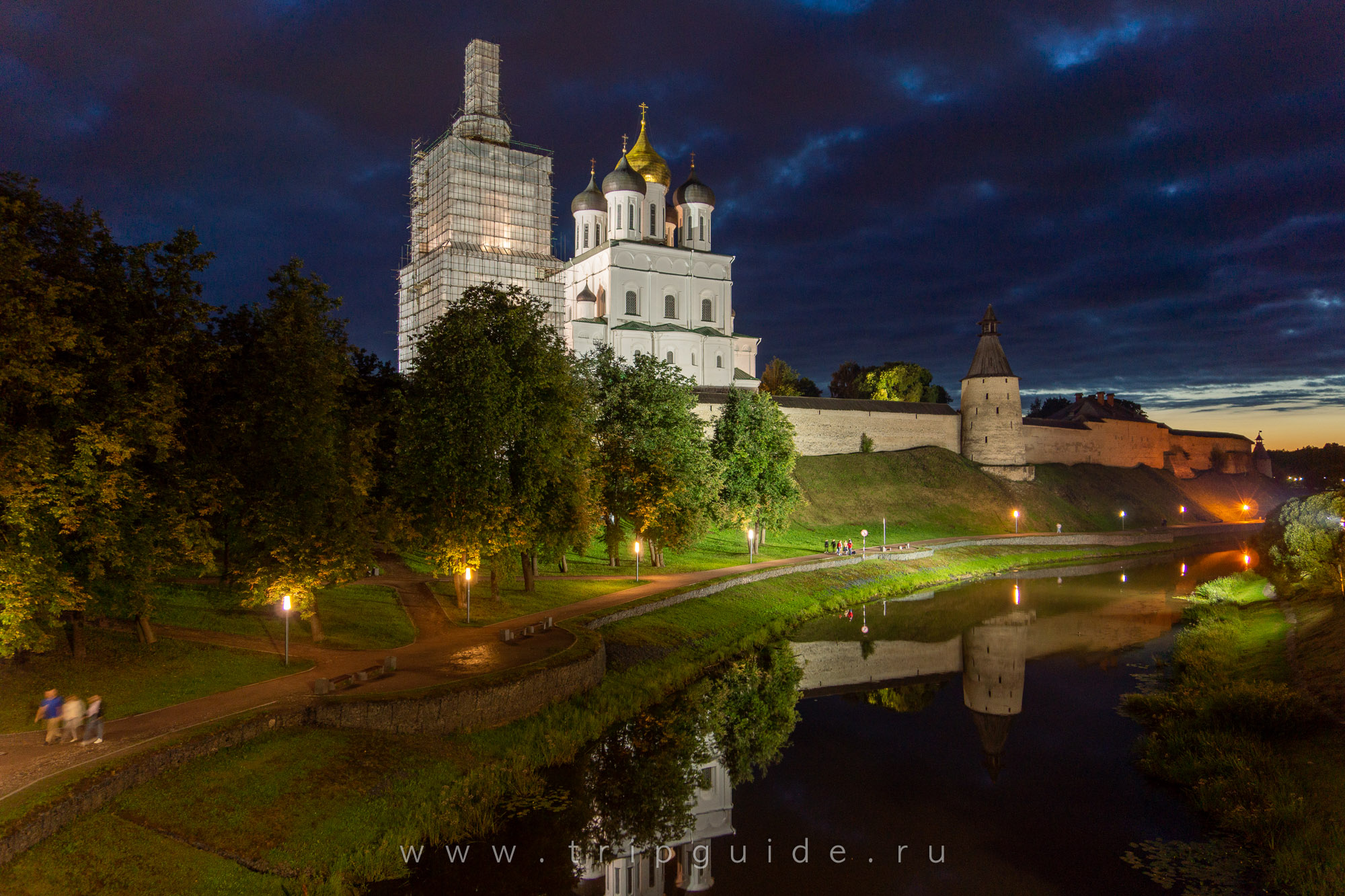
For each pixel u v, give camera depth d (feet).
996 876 57.11
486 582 128.26
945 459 305.12
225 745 60.54
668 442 149.59
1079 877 56.54
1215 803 65.36
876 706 98.78
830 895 54.08
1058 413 468.34
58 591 62.80
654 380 153.99
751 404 190.80
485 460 100.83
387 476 112.88
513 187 346.13
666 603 124.67
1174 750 76.38
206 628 89.40
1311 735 72.38
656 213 326.03
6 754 55.72
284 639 88.74
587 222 331.57
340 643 88.07
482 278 328.29
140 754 55.67
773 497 185.16
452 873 55.11
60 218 68.85
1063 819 65.98
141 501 70.23
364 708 67.97
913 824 66.08
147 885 46.98
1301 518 138.82
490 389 101.30
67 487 62.44
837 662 119.55
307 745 63.82
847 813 68.18
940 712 95.91
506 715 76.28
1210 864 57.57
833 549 205.87
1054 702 98.89
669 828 64.34
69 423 65.31
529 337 111.24
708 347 305.32
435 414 102.42
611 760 76.07
